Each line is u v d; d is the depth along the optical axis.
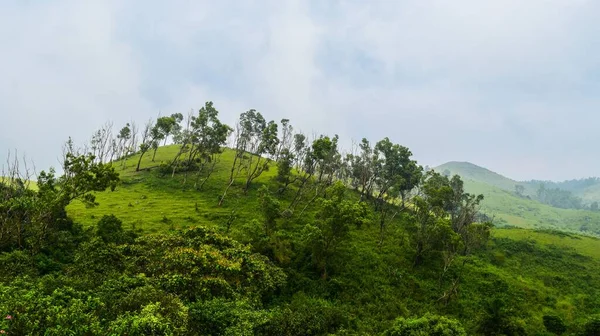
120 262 29.17
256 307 28.92
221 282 28.30
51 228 32.94
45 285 20.81
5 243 29.02
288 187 66.75
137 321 17.03
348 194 70.56
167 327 17.70
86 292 21.06
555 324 35.03
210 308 23.94
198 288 27.06
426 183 65.31
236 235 40.34
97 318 17.70
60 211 36.62
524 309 38.34
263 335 23.81
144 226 44.00
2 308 15.87
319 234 39.06
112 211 49.78
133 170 74.62
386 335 27.28
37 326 15.68
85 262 27.45
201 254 31.48
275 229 45.84
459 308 37.09
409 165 70.31
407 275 41.56
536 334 33.50
